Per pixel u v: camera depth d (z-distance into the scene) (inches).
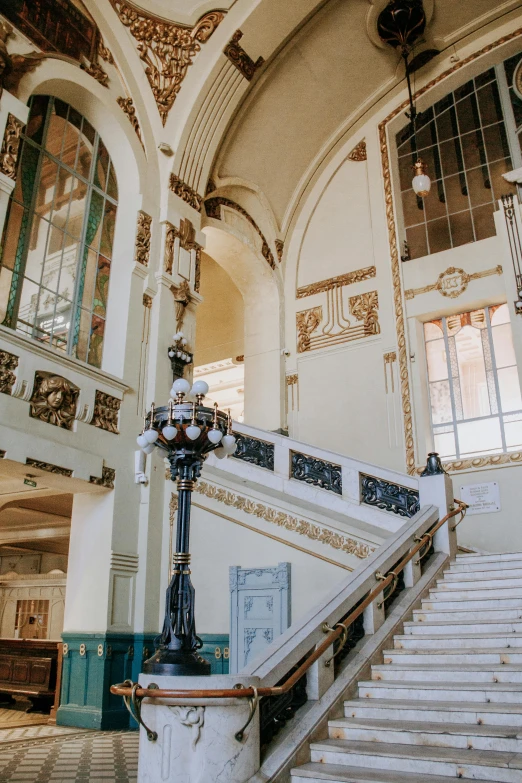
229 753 144.5
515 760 139.6
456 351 486.0
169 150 456.1
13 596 569.3
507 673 180.9
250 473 362.3
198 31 454.6
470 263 486.3
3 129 340.2
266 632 318.7
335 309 540.7
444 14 505.0
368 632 217.0
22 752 252.5
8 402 320.8
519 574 252.4
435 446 472.4
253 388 551.2
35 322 361.1
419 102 551.5
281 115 527.8
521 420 445.1
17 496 415.2
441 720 167.9
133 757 246.8
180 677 150.4
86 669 344.2
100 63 417.1
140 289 420.2
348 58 523.2
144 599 364.5
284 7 457.1
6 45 352.5
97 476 360.8
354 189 567.8
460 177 521.7
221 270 639.8
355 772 149.4
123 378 393.1
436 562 273.1
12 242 354.6
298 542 325.4
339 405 509.4
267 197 565.0
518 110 507.2
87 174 417.4
